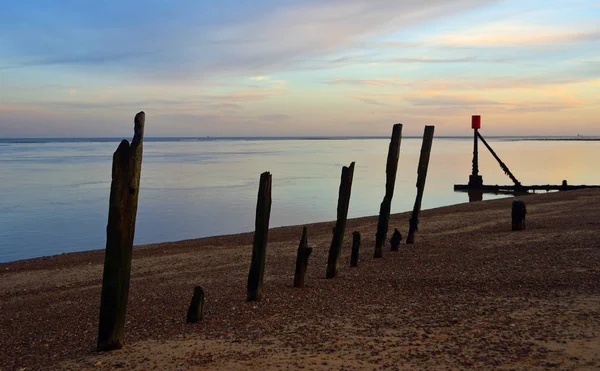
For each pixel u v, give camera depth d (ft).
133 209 27.02
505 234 59.31
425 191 151.84
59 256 67.15
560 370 20.39
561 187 143.74
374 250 55.62
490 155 379.96
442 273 41.34
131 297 42.01
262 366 23.48
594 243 48.14
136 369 24.44
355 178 194.70
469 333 25.80
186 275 51.60
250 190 157.28
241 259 58.59
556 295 31.91
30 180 187.11
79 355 27.63
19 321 37.58
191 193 150.30
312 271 48.34
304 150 508.53
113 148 565.12
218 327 30.71
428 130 57.47
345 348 25.05
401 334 26.58
